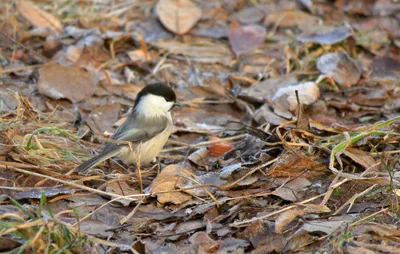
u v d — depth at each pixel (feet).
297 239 20.57
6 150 24.75
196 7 41.19
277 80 35.65
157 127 27.22
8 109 30.07
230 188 23.88
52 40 37.27
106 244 19.90
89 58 36.42
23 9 39.47
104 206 23.24
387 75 36.91
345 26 39.75
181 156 29.07
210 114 33.40
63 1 42.98
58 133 28.09
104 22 40.98
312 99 32.76
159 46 38.86
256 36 39.65
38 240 19.22
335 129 26.99
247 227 21.36
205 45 39.70
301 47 38.68
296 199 23.07
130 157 26.96
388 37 40.68
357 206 22.48
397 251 19.60
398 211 21.97
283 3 44.16
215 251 20.52
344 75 35.70
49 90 32.42
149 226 22.08
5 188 23.11
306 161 24.43
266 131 29.22
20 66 35.37
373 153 25.23
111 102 33.30
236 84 35.81
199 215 22.59
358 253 19.60
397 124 28.89
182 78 36.45
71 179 24.47
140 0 43.96
